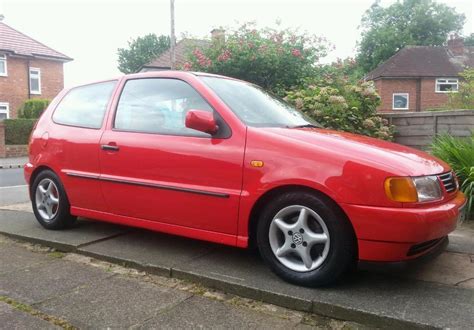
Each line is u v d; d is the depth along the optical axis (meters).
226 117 3.55
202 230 3.60
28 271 3.65
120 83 4.41
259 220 3.35
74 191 4.44
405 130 7.28
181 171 3.64
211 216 3.51
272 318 2.84
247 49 9.74
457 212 3.15
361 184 2.94
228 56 9.76
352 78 9.08
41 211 4.83
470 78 17.95
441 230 2.97
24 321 2.78
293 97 7.50
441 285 3.19
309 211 3.12
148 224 3.92
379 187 2.90
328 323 2.78
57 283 3.39
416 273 3.44
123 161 4.01
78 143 4.39
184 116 3.79
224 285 3.24
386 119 7.44
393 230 2.86
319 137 3.34
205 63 9.95
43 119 4.96
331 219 3.03
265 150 3.29
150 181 3.82
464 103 15.70
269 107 4.02
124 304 3.02
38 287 3.31
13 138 20.38
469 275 3.40
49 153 4.66
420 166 3.12
